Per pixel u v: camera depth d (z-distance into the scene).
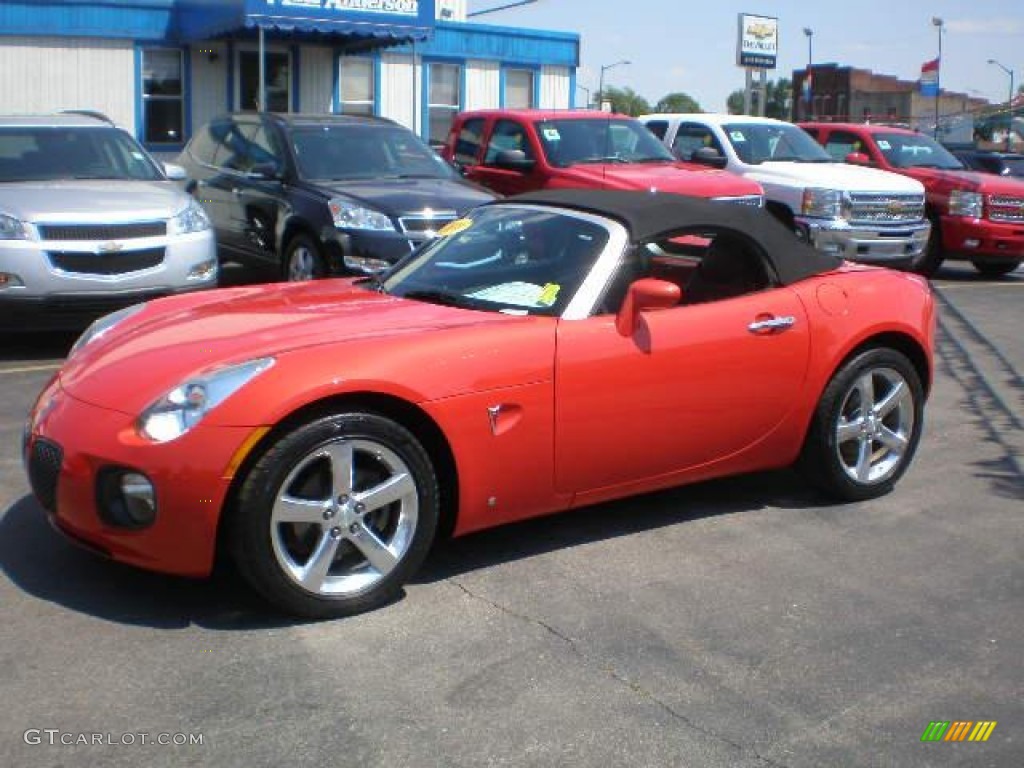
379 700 3.45
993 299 12.91
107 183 8.93
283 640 3.83
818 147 14.34
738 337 4.87
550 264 4.81
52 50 17.09
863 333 5.26
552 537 4.88
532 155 11.91
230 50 18.53
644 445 4.68
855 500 5.46
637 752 3.21
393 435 4.00
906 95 74.00
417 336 4.17
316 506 3.89
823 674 3.70
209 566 3.82
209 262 8.63
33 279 7.82
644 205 5.03
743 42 27.03
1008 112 49.56
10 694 3.43
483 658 3.73
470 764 3.12
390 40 18.09
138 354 4.20
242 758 3.12
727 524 5.11
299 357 3.93
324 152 10.34
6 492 5.22
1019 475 5.98
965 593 4.39
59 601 4.09
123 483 3.80
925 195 13.71
